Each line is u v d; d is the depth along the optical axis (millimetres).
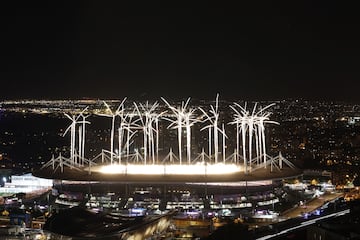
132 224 191375
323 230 190875
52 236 193125
